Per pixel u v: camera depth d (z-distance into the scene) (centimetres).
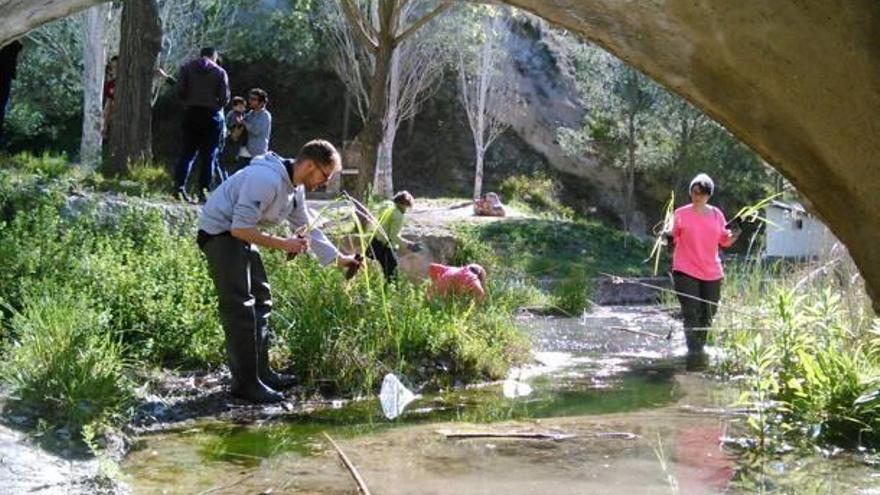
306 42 3519
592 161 3456
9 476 423
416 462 483
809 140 248
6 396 529
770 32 239
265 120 1365
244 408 621
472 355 768
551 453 502
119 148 1527
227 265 620
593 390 718
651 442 529
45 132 3412
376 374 713
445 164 3700
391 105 3238
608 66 3266
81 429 506
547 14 247
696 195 919
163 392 632
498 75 3472
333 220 966
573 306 1381
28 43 3391
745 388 699
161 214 925
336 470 467
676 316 1327
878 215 252
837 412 548
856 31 239
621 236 2259
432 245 1563
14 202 862
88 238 802
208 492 426
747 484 439
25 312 637
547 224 2242
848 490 432
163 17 3316
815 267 820
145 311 714
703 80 246
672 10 239
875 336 627
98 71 2692
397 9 1677
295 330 723
